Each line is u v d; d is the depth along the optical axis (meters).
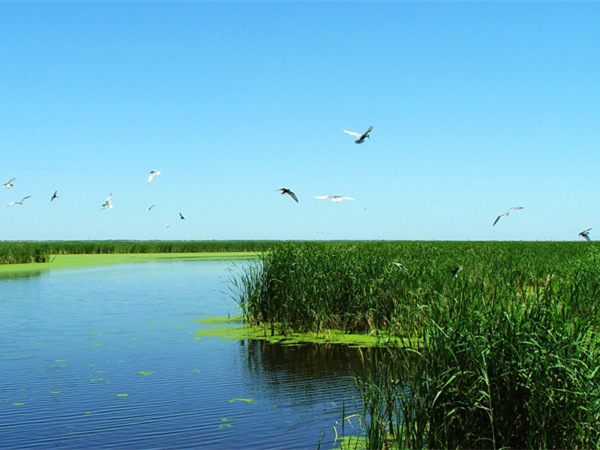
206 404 10.64
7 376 12.55
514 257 22.77
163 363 13.76
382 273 17.22
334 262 18.19
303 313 17.56
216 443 8.74
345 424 9.55
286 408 10.38
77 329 18.28
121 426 9.48
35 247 55.00
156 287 31.48
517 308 8.34
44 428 9.38
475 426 7.92
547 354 7.52
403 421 8.22
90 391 11.47
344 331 17.17
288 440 8.87
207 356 14.48
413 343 12.38
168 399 10.94
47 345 15.83
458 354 8.17
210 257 69.62
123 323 19.45
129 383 12.02
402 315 14.79
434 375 8.20
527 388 7.62
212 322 19.62
